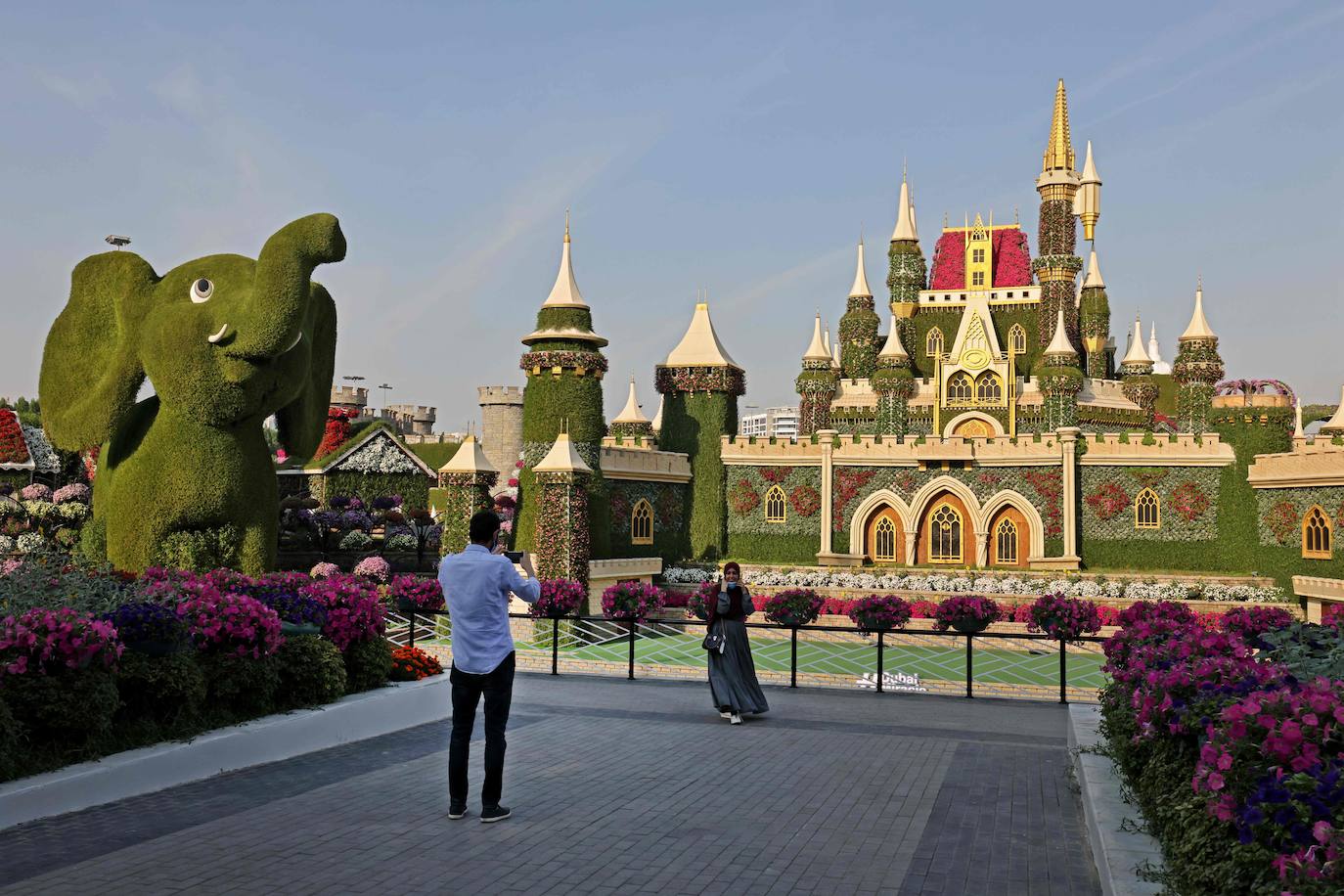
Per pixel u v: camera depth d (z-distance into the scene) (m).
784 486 53.34
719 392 53.94
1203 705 8.04
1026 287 86.06
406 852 8.62
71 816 9.52
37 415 61.34
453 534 42.56
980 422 73.94
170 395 24.31
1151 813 8.29
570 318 45.06
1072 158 85.25
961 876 8.30
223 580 14.25
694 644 35.47
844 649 36.31
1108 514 49.09
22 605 10.95
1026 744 14.04
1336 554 40.06
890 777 11.88
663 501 51.53
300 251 23.11
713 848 8.92
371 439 52.91
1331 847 5.33
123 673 10.88
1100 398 78.44
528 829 9.41
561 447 42.16
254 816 9.66
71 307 25.91
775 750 13.33
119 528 24.52
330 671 13.59
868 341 85.75
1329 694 6.73
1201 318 67.75
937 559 51.66
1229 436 47.50
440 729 14.66
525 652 25.03
